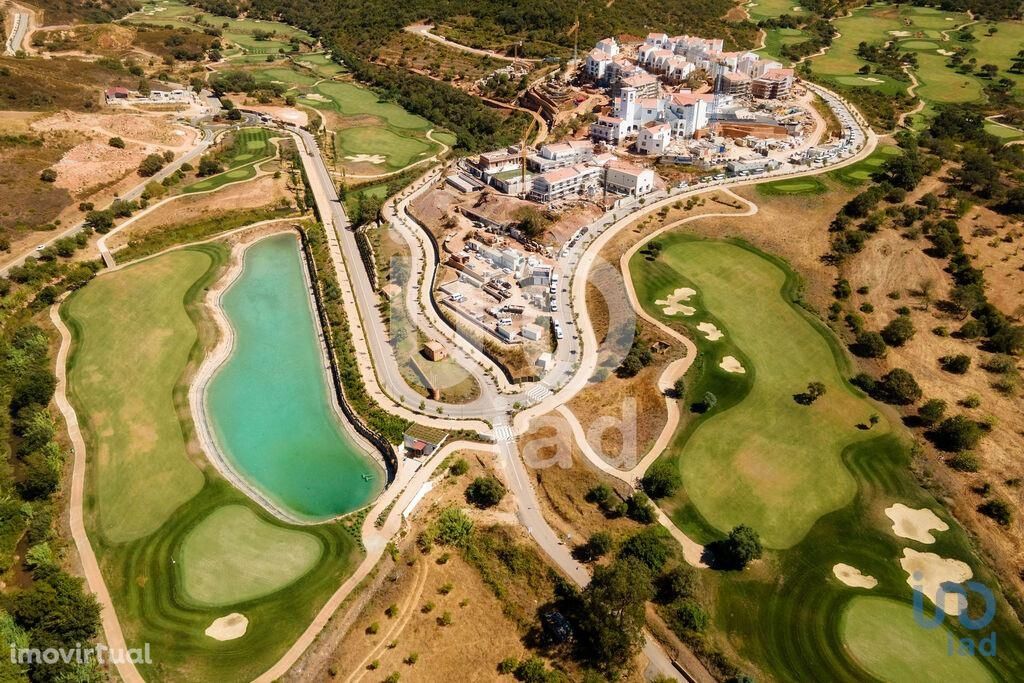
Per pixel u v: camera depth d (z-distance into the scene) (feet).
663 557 355.15
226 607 354.54
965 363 475.31
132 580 370.73
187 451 458.50
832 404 457.27
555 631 336.70
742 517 385.70
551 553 370.12
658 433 438.81
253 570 373.81
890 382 458.50
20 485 419.74
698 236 647.56
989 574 351.87
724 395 465.88
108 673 326.65
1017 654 316.81
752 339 516.32
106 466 444.55
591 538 367.45
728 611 340.18
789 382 476.54
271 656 331.57
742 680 305.53
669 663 322.14
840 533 374.84
